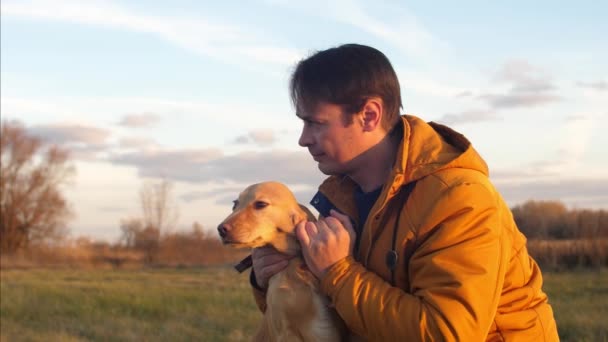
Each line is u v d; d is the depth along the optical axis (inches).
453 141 117.0
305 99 116.8
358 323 105.4
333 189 129.4
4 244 1834.4
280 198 128.5
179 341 405.1
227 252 1937.7
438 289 100.7
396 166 110.7
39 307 545.6
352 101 113.9
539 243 999.6
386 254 110.0
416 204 108.9
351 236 115.0
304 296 119.1
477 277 100.0
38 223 1857.8
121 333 435.2
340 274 108.1
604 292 566.6
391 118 117.7
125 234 1911.9
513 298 110.1
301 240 114.1
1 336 430.9
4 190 1852.9
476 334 99.3
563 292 571.5
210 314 499.5
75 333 442.3
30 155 1862.7
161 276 1135.0
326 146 117.2
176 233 1923.0
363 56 114.9
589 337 346.9
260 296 135.0
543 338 110.4
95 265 1702.8
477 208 104.3
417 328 99.5
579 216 1073.5
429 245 104.5
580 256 937.5
